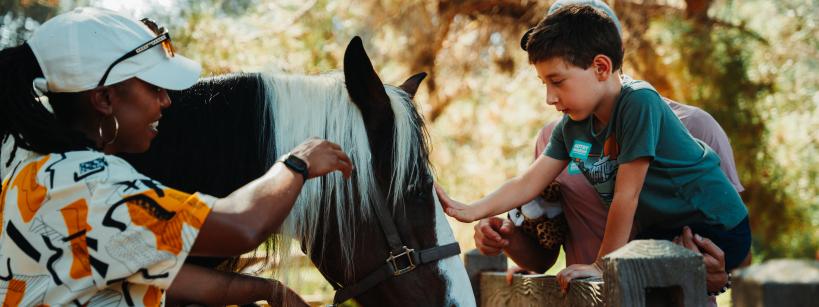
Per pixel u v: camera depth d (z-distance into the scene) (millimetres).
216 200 1466
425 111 6391
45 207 1443
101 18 1549
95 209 1426
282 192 1501
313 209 1938
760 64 6562
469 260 2836
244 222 1442
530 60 2121
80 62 1491
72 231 1430
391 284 1922
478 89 6695
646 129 1984
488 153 6645
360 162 1920
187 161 1906
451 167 6500
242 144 1940
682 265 1478
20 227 1457
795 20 6949
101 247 1420
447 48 6527
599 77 2043
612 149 2088
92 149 1524
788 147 6789
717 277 2039
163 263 1431
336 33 5938
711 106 6203
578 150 2188
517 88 6730
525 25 6293
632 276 1468
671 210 2064
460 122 6707
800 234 6926
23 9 4723
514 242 2627
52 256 1437
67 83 1490
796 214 6551
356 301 1989
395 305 1924
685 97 6227
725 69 6207
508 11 6348
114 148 1606
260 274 2078
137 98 1565
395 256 1913
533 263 2688
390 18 6195
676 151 2051
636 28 5996
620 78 2178
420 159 1960
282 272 1965
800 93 6699
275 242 1985
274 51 5062
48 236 1438
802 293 1182
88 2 4777
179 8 5027
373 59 6289
